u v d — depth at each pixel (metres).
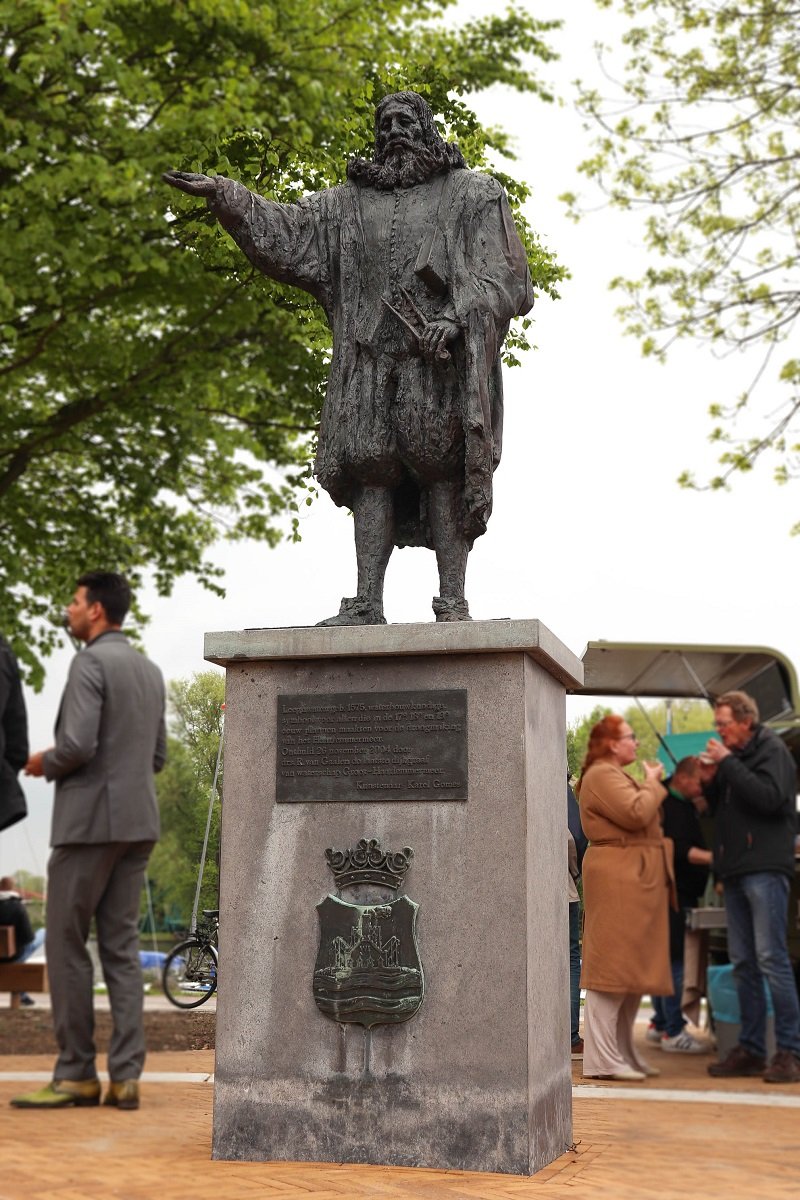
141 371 13.63
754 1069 7.29
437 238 5.05
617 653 9.42
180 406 14.12
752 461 12.03
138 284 12.92
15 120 11.73
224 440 14.80
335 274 5.22
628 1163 4.51
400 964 4.34
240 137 7.96
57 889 5.73
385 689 4.51
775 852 7.22
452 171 5.20
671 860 7.34
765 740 7.32
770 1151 4.85
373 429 5.08
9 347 13.27
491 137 8.27
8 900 8.18
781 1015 7.11
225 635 4.62
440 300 5.06
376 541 5.17
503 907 4.31
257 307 12.71
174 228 8.40
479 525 5.07
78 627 6.04
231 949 4.52
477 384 4.90
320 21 12.67
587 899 7.15
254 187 7.55
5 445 13.97
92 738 5.68
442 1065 4.29
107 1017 10.74
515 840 4.33
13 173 12.41
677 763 9.16
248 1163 4.33
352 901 4.43
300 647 4.54
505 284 5.01
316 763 4.53
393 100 5.19
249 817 4.57
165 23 12.46
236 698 4.64
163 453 15.21
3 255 11.48
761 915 7.16
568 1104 4.81
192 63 12.69
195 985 5.52
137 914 5.82
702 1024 10.30
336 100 12.12
